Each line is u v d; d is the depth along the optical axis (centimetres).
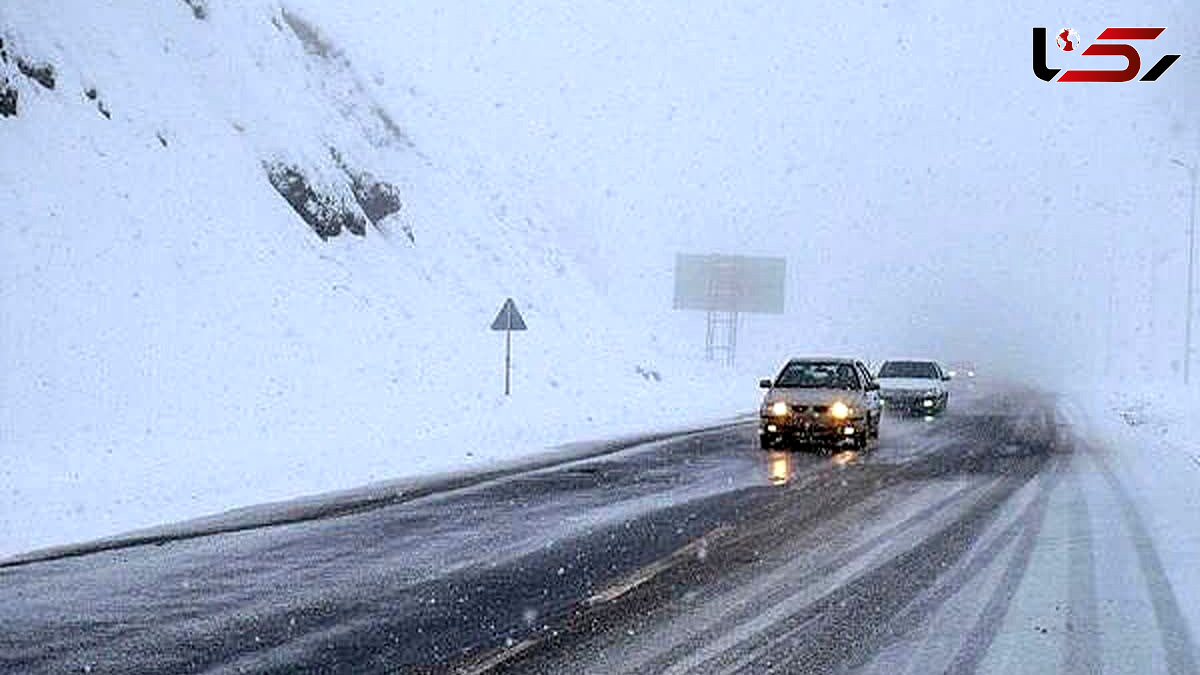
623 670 688
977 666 703
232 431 2020
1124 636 773
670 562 1033
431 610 842
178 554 1050
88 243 2430
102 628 784
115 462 1617
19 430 1770
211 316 2573
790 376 2327
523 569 998
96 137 2795
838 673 686
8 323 2042
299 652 727
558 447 2103
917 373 3525
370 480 1589
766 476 1705
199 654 721
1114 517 1312
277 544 1104
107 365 2117
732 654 726
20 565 995
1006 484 1628
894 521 1280
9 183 2381
